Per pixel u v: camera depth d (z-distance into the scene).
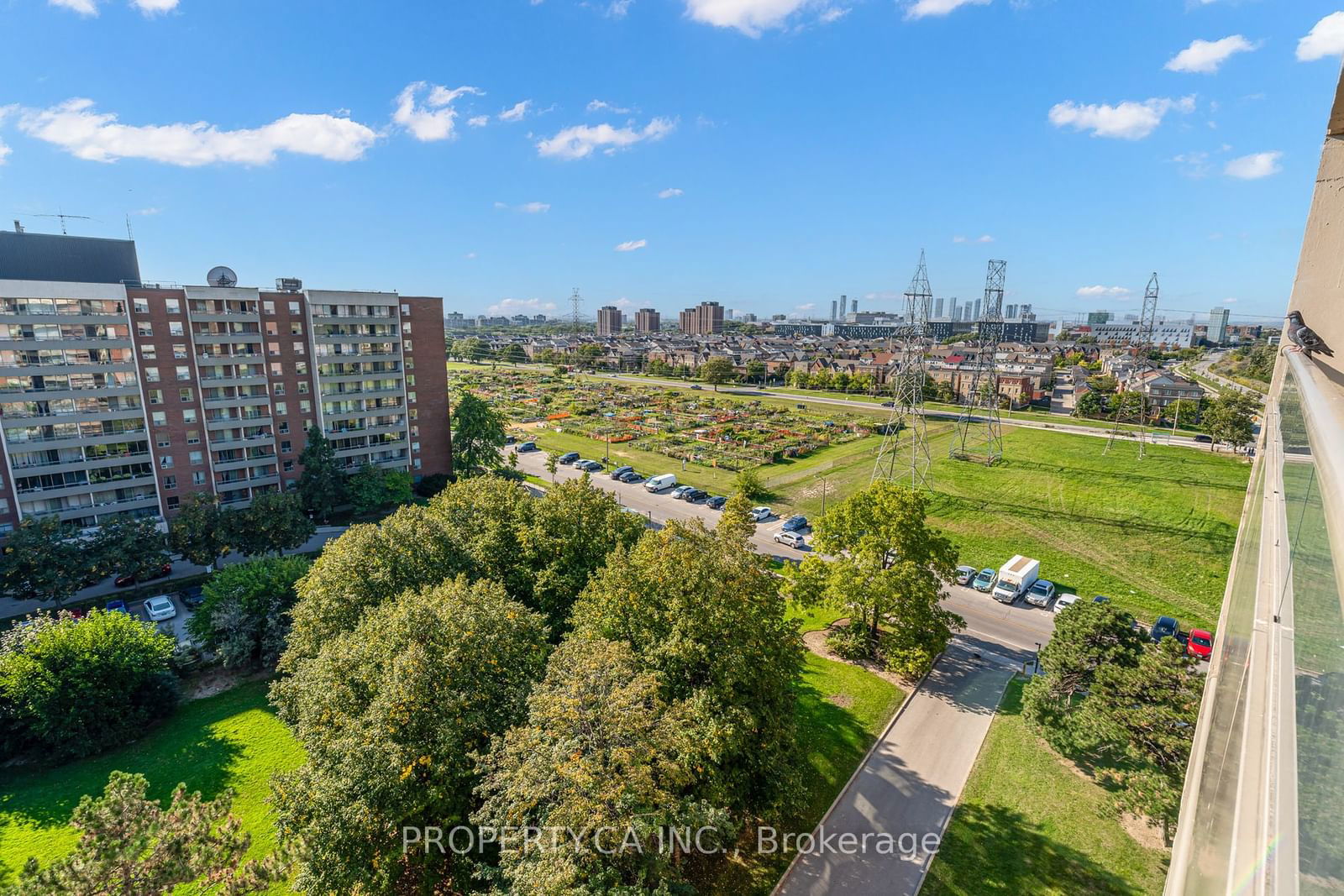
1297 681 3.76
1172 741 23.91
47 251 58.28
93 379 55.34
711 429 107.00
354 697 24.30
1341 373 7.62
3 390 51.44
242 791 30.27
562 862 16.62
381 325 71.94
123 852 17.42
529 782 18.19
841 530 39.56
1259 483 9.63
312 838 19.67
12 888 16.91
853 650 38.91
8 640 32.75
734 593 25.91
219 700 37.31
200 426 61.19
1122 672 26.66
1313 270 8.52
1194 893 4.57
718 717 22.73
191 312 59.72
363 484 66.75
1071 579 50.31
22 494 52.59
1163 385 125.31
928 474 79.19
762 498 72.50
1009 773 29.33
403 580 32.38
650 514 68.56
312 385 68.44
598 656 21.19
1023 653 40.06
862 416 121.75
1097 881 23.66
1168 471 79.62
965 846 25.41
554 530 35.88
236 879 19.80
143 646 34.16
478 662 23.89
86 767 31.78
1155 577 50.53
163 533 52.88
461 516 40.31
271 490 62.97
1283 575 4.96
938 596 37.41
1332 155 8.19
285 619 40.72
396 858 21.03
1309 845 2.56
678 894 19.44
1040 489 72.81
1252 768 4.06
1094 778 28.73
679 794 21.88
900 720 33.25
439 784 21.44
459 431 79.06
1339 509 3.11
